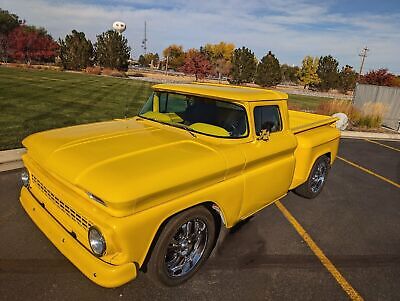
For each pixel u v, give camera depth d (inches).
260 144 149.9
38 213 129.7
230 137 140.4
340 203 233.3
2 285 122.3
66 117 438.0
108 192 97.4
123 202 96.4
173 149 127.3
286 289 134.2
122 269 103.0
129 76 1887.3
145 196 101.3
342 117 586.2
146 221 104.3
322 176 236.1
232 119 144.5
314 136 207.5
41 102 548.1
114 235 98.8
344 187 269.6
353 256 164.2
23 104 510.0
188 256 132.4
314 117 257.9
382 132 621.9
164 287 128.0
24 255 141.0
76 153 117.6
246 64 2117.4
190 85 170.9
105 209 99.9
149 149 124.6
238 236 173.2
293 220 198.2
